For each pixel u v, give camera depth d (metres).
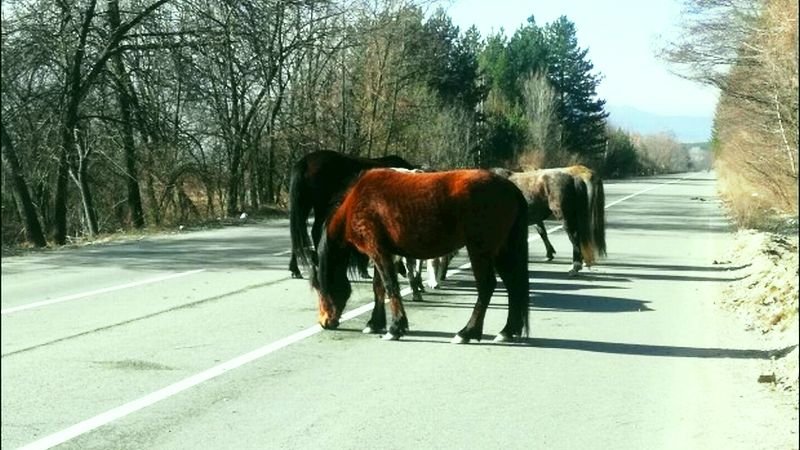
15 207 29.30
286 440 6.22
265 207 33.88
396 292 9.68
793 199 25.28
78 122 26.92
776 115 22.34
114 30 25.19
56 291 13.22
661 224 28.31
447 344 9.49
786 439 6.25
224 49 26.84
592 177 15.52
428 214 9.33
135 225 29.02
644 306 12.10
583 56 95.81
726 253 19.11
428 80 50.44
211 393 7.43
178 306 11.79
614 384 7.80
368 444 6.14
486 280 9.50
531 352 9.10
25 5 24.14
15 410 6.88
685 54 23.94
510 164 71.06
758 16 22.03
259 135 33.53
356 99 39.66
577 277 15.18
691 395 7.43
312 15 32.44
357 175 10.45
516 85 89.19
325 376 8.04
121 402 7.13
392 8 39.31
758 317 11.01
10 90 24.31
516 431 6.44
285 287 13.58
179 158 30.03
